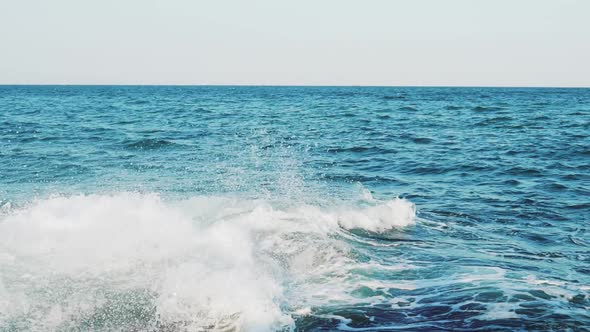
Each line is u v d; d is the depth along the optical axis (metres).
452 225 8.72
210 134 22.98
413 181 12.91
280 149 18.45
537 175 13.35
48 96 75.00
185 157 16.16
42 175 12.62
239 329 4.74
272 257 6.45
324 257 6.63
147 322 4.77
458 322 4.91
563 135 22.28
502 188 11.90
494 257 6.96
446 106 49.69
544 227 8.61
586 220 9.04
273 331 4.74
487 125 27.97
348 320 4.98
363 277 6.07
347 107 48.62
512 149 18.25
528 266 6.58
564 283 5.93
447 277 6.12
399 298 5.49
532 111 40.66
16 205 9.47
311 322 4.93
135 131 23.61
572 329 4.73
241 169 14.13
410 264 6.61
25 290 5.09
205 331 4.69
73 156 15.77
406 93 106.12
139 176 12.74
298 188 11.62
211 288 5.31
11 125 25.06
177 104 54.03
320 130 25.42
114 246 6.16
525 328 4.75
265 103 57.72
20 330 4.49
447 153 17.56
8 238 6.23
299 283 5.88
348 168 14.73
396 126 27.78
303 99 70.44
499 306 5.25
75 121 28.84
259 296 5.27
